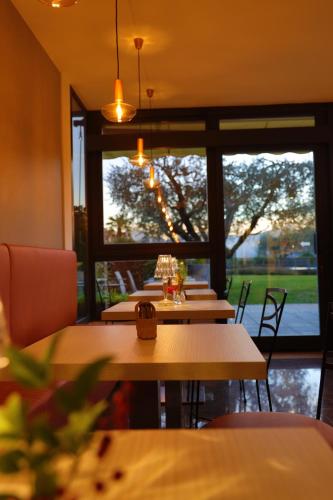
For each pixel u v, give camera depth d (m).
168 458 0.72
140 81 4.71
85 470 0.67
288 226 5.55
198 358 1.42
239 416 1.54
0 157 2.94
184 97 5.20
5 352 0.47
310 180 5.56
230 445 0.77
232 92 5.08
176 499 0.60
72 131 4.84
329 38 3.89
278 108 5.52
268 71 4.55
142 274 5.55
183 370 1.38
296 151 5.57
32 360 0.46
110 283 5.55
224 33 3.75
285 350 5.44
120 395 0.53
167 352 1.51
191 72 4.52
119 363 1.39
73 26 3.57
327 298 5.45
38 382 0.45
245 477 0.66
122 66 4.34
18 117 3.30
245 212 5.57
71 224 4.57
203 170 5.61
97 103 5.30
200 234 5.57
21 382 0.46
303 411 3.14
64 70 4.40
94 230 5.56
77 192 5.05
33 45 3.67
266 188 5.58
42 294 2.85
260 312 5.49
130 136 5.50
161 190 5.60
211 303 3.15
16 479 0.65
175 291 3.14
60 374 1.40
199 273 5.54
